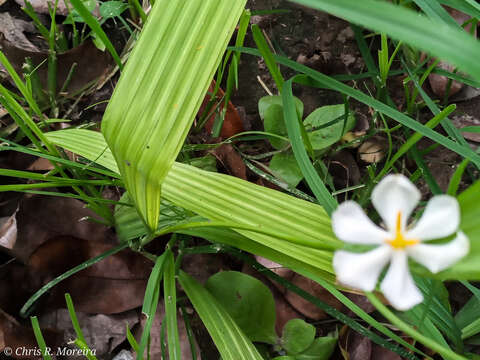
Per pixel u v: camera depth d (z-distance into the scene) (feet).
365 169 0.88
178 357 0.57
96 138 0.69
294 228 0.55
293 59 0.97
